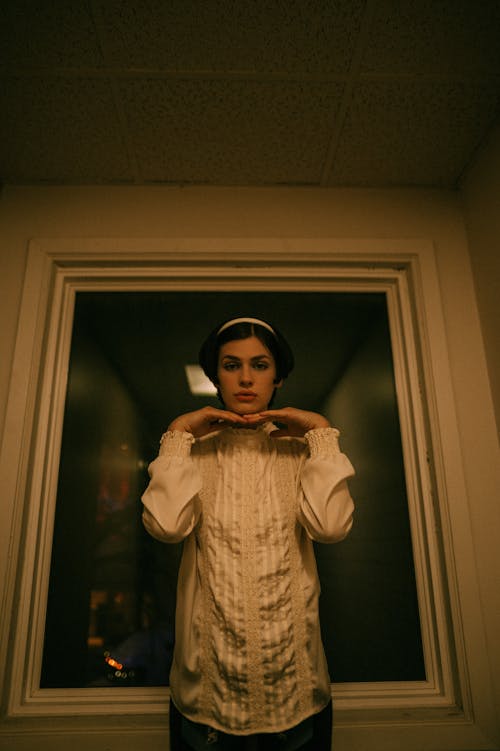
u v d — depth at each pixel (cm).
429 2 92
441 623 109
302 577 81
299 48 100
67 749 96
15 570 105
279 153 127
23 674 103
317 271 133
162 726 99
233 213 136
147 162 129
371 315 135
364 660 110
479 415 119
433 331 124
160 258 129
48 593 111
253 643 73
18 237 130
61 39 97
